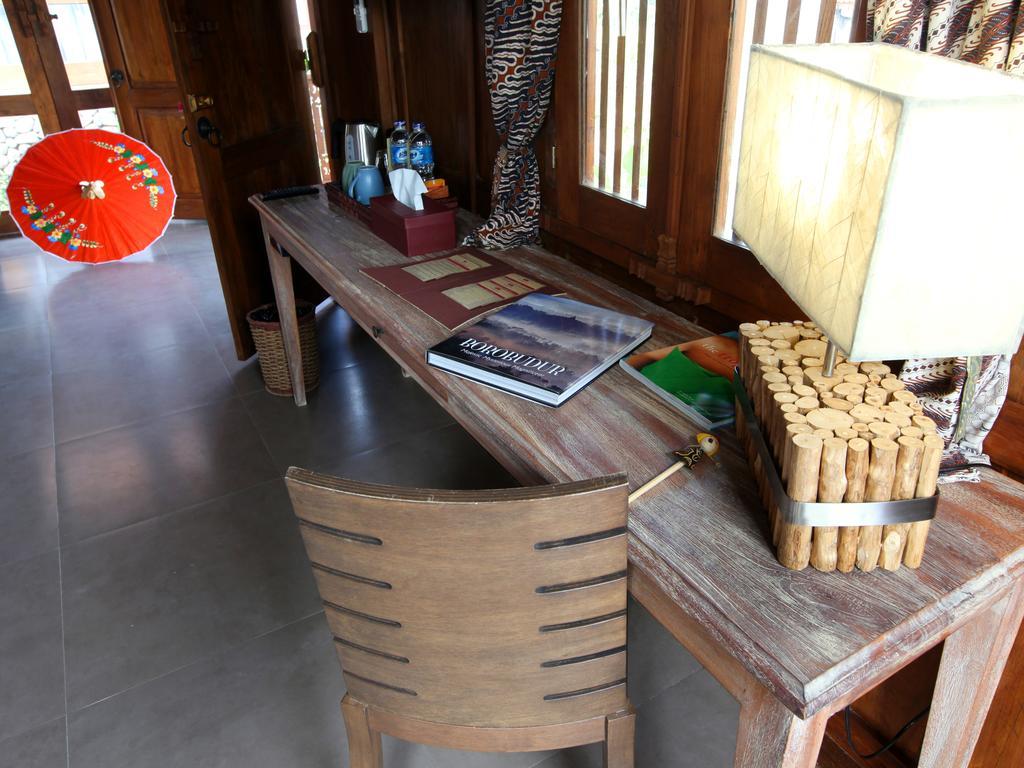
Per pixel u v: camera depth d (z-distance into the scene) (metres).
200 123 2.66
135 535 2.13
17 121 4.76
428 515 0.77
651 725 1.55
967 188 0.59
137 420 2.74
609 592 0.87
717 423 1.14
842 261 0.69
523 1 1.84
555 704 0.97
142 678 1.66
